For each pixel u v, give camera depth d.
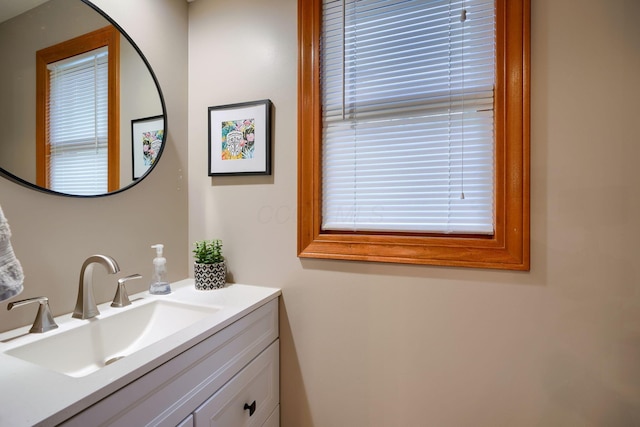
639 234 0.97
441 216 1.20
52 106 1.02
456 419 1.17
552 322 1.06
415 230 1.22
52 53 1.02
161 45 1.42
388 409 1.26
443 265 1.16
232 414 1.07
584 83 1.01
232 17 1.49
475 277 1.14
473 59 1.15
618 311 1.00
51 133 1.02
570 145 1.03
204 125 1.54
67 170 1.06
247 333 1.16
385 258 1.23
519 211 1.07
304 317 1.37
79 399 0.61
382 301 1.25
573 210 1.03
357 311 1.29
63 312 1.06
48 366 0.89
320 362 1.35
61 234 1.06
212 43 1.53
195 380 0.90
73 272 1.09
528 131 1.06
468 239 1.14
